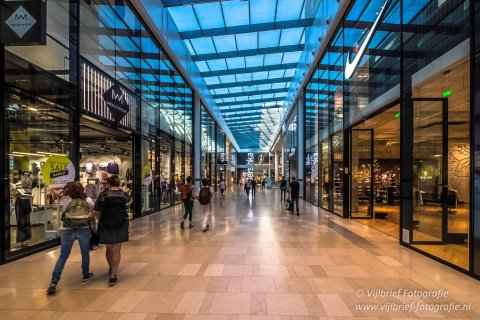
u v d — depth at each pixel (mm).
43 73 6555
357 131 11469
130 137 11945
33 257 5922
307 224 9922
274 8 13375
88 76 8227
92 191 8195
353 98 10500
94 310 3604
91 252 6277
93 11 8508
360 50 9852
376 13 8617
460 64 5328
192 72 19125
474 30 4641
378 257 5859
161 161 14547
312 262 5516
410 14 6668
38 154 6746
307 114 19234
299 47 17844
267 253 6160
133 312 3545
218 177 34281
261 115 36438
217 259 5723
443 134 6820
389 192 15805
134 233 8336
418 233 6613
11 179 5898
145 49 12352
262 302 3801
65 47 7254
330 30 12461
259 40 16703
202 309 3613
